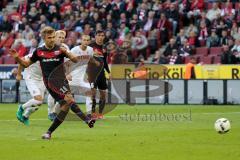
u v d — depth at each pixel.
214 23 77.50
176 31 81.12
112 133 38.69
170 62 73.88
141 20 82.44
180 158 28.30
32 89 44.81
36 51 36.44
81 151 30.58
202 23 77.88
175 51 74.56
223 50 72.44
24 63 36.41
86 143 33.50
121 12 84.44
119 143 33.44
